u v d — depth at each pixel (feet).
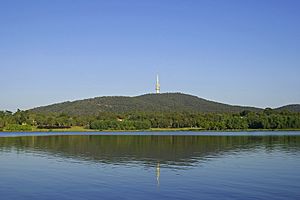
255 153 208.33
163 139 383.86
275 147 255.50
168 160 171.22
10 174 129.29
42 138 417.49
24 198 92.22
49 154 206.59
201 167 144.87
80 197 92.73
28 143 315.99
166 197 91.97
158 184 108.06
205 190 99.45
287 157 184.34
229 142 319.27
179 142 323.98
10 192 98.78
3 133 603.67
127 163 159.12
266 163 158.20
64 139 392.27
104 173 129.90
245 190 99.40
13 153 214.48
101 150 234.58
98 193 96.68
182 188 102.22
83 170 137.59
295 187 103.14
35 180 116.37
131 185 106.83
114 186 105.60
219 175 124.26
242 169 139.23
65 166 149.89
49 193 97.25
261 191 98.07
